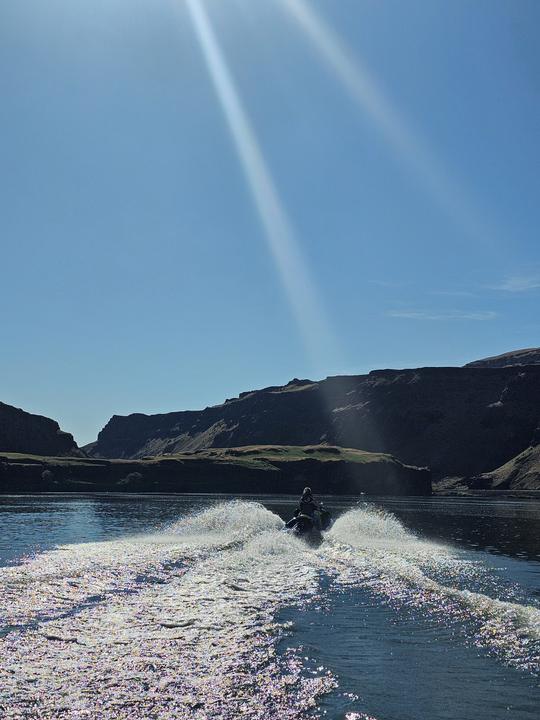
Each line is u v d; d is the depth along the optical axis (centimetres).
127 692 1171
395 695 1212
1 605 1752
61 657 1342
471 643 1540
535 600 2098
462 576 2577
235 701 1155
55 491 17938
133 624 1612
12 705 1098
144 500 11544
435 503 13462
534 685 1277
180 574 2325
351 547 3300
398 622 1725
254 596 2002
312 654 1431
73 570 2309
